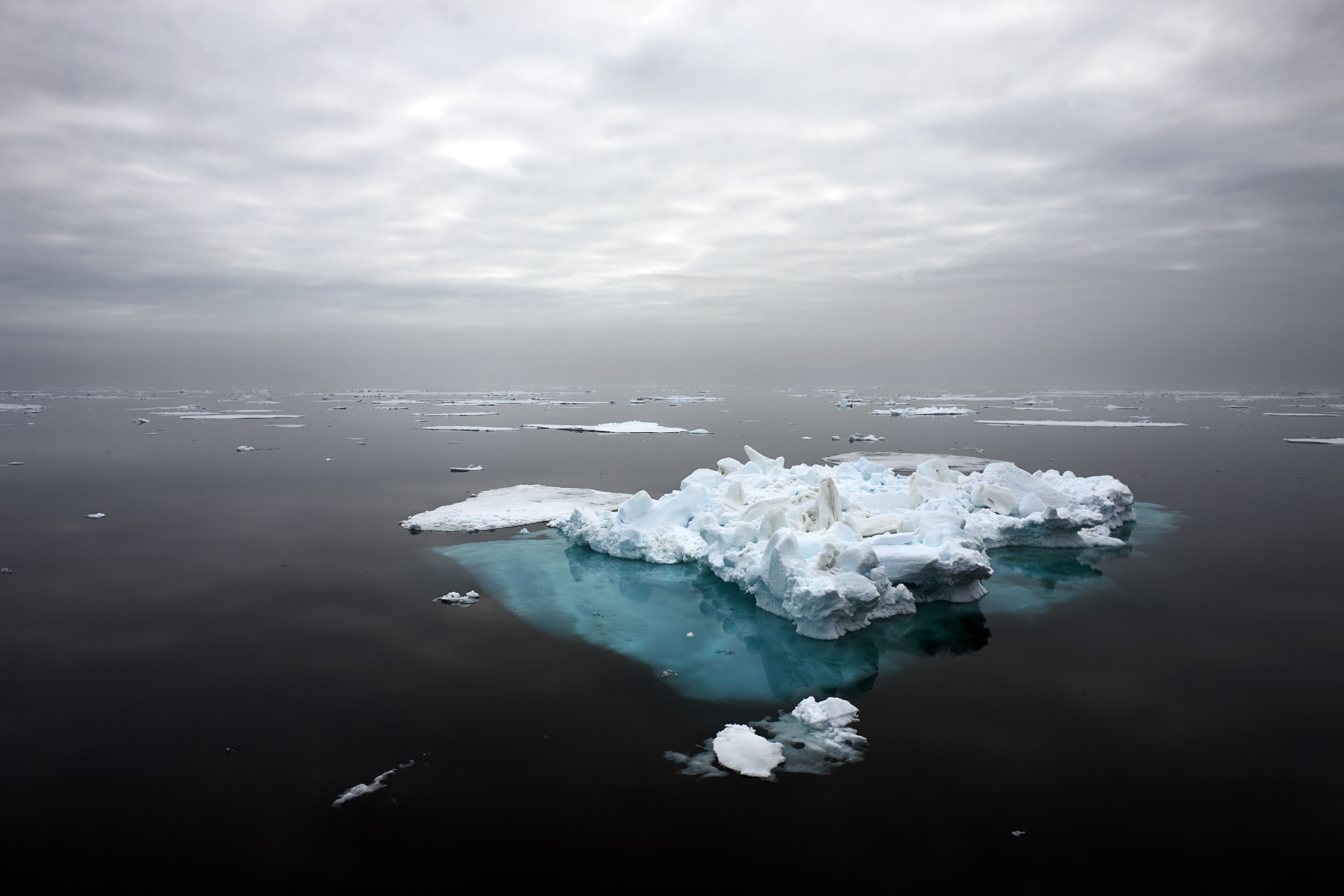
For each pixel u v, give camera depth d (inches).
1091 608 717.9
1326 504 1238.9
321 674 564.7
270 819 380.8
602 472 1673.2
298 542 1000.9
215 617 698.8
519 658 597.9
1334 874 338.3
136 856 351.9
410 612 709.9
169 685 545.6
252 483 1517.0
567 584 802.8
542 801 396.8
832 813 386.6
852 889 330.3
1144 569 850.1
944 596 736.3
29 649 617.0
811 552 743.1
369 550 954.1
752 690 538.3
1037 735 469.7
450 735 470.0
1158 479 1519.4
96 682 550.6
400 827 374.6
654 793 404.2
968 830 372.2
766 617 697.0
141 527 1098.1
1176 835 366.6
